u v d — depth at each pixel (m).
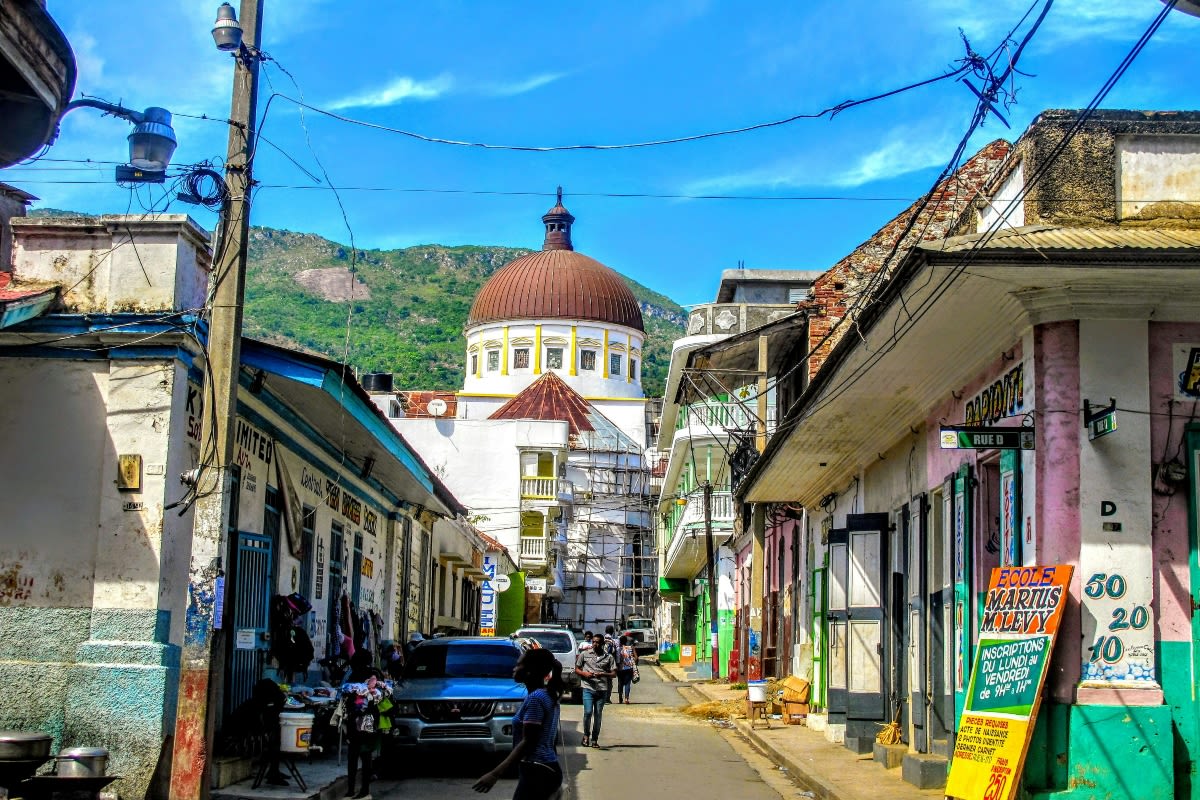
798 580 26.78
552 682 9.02
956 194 23.48
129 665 11.95
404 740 15.82
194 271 13.16
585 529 75.56
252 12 11.87
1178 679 10.48
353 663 14.39
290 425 16.58
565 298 88.06
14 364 12.51
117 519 12.25
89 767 10.63
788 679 23.08
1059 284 10.57
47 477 12.35
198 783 10.89
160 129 11.56
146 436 12.36
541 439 59.00
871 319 11.98
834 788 13.64
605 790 14.27
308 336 190.88
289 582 16.92
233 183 11.66
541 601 61.97
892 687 17.36
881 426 17.22
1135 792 10.24
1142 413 10.68
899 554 17.25
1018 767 10.12
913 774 13.88
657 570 70.38
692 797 13.82
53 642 12.12
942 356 13.19
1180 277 10.16
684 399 28.95
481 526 57.41
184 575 12.76
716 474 40.62
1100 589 10.52
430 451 58.62
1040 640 10.45
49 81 8.48
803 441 18.64
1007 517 11.77
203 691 11.03
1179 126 11.73
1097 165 11.73
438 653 17.92
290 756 13.02
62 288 12.62
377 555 24.41
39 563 12.23
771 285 35.44
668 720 24.55
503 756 16.05
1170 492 10.66
